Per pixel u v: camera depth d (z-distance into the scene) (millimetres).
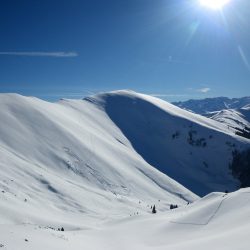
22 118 175000
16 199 90750
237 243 32312
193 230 50281
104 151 189750
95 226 82000
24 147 149125
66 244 38875
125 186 160250
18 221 72500
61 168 150125
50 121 185875
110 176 163125
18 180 109812
